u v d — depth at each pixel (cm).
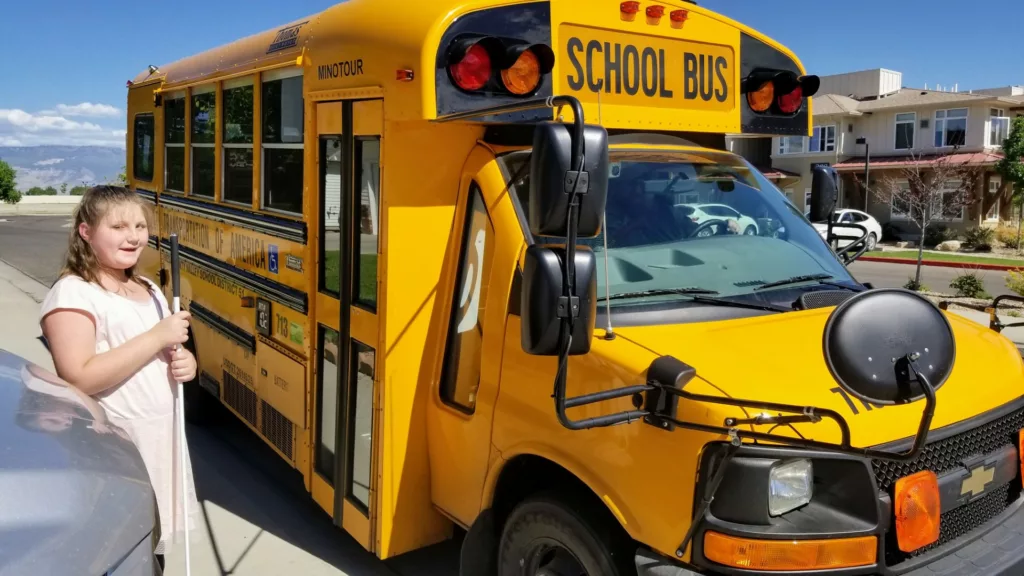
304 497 523
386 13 346
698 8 379
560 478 307
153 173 709
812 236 382
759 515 234
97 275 298
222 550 445
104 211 292
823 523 238
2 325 1022
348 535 465
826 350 229
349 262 378
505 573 316
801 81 405
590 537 275
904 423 254
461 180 352
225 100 533
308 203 412
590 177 233
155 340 292
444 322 356
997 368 299
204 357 600
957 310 1305
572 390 282
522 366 304
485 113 314
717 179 375
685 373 247
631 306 302
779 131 414
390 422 353
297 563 430
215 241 558
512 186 324
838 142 3853
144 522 229
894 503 247
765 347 275
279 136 453
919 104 3662
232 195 532
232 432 652
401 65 326
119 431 262
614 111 355
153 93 678
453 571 420
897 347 229
